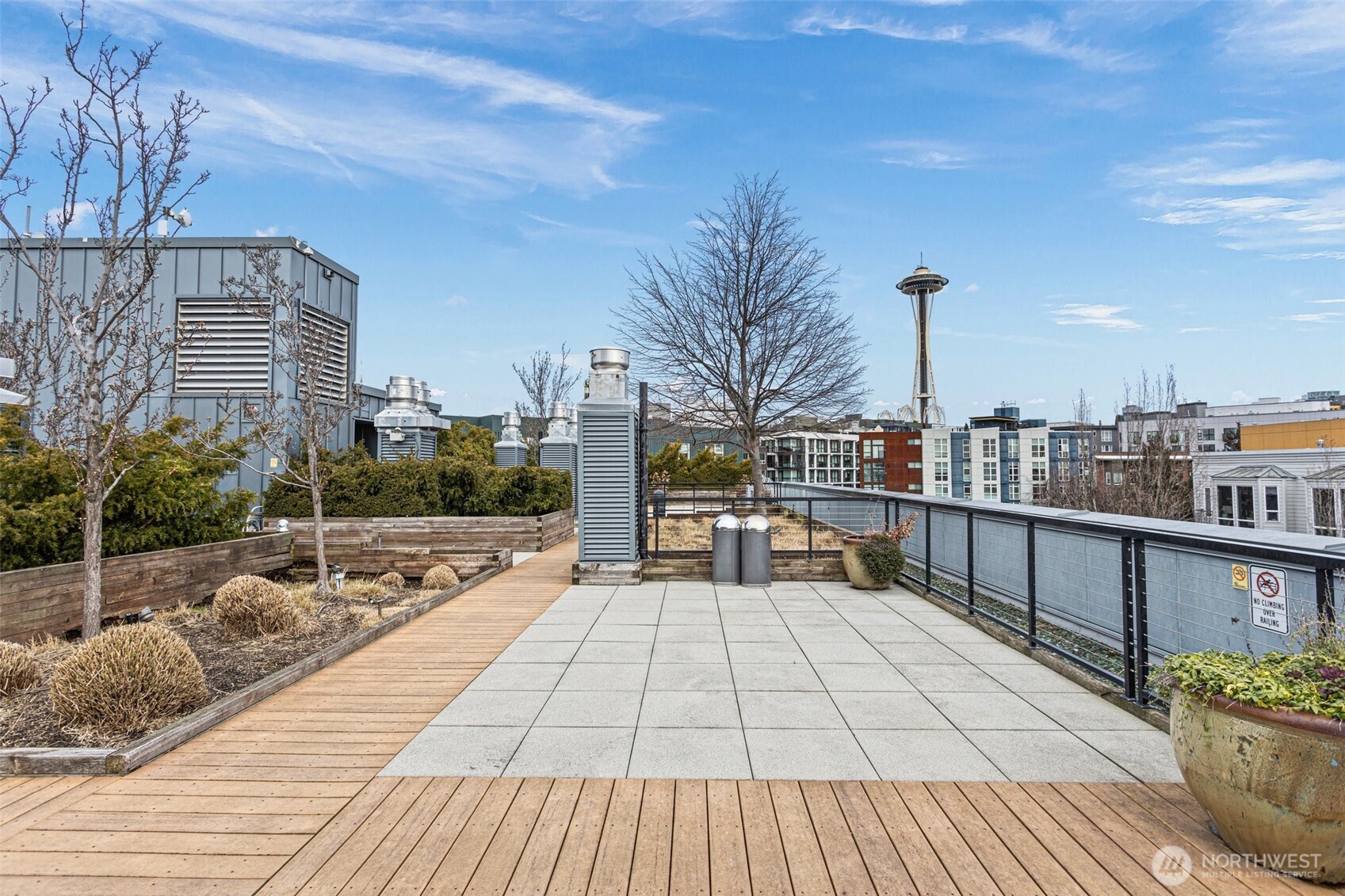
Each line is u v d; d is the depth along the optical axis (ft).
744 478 83.76
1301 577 11.35
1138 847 7.89
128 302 15.94
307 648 16.99
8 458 20.88
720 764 10.23
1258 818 7.15
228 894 6.98
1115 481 98.89
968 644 17.54
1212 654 8.27
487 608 22.41
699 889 7.06
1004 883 7.18
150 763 10.32
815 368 51.26
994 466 192.24
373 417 56.95
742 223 51.06
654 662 15.93
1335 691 7.11
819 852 7.77
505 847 7.88
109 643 11.82
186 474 25.05
